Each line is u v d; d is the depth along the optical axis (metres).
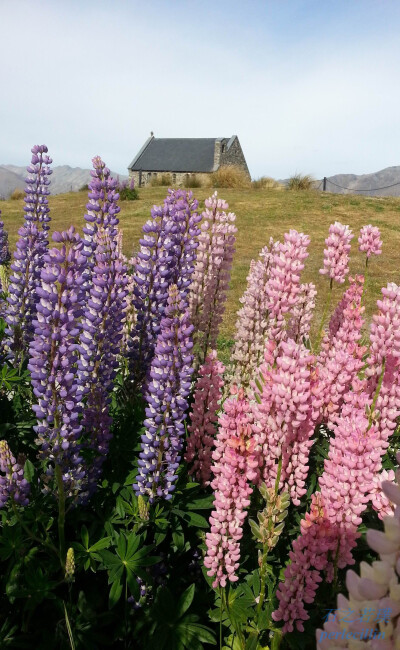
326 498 2.28
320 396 2.52
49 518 2.62
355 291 3.83
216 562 2.41
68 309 2.41
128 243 15.70
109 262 2.95
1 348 4.25
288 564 2.40
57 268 2.37
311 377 2.61
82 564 2.54
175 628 2.43
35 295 4.17
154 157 64.50
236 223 22.97
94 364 2.93
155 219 3.48
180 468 3.08
